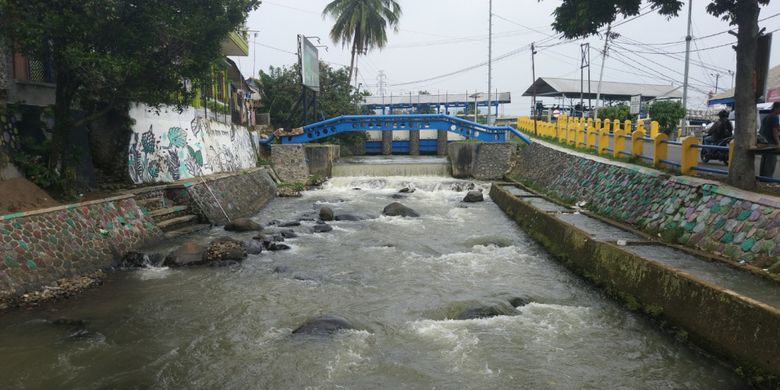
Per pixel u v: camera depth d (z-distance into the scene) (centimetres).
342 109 4106
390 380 662
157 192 1585
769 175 1142
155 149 1725
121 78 1159
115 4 1113
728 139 1523
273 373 681
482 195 2333
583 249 1105
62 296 948
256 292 1019
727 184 1073
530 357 724
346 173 3119
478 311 882
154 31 1188
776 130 1141
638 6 1155
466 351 745
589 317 870
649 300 828
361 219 1847
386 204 2253
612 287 947
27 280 932
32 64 1292
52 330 810
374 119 3141
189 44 1248
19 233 961
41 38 1031
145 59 1227
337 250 1383
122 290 1013
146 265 1176
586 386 643
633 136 1609
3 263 905
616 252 959
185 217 1574
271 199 2428
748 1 1008
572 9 1207
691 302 730
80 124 1263
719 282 788
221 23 1255
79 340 778
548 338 787
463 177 2997
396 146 4666
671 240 1069
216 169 2183
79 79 1184
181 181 1759
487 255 1309
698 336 706
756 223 898
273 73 4216
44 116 1272
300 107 4006
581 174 1814
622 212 1359
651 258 939
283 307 937
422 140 4616
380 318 883
